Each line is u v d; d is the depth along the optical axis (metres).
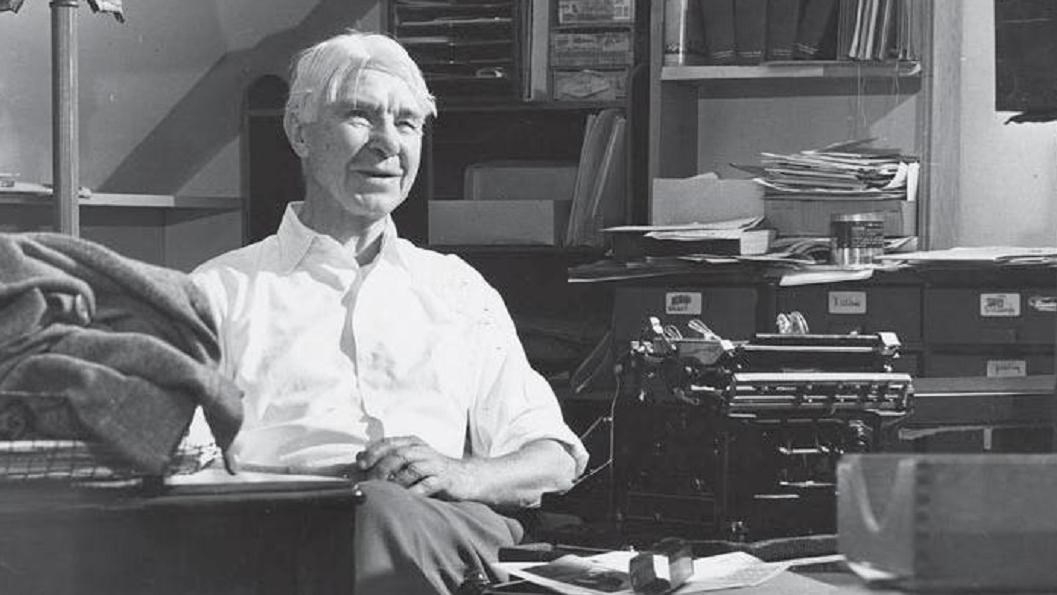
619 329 4.80
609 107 5.31
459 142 5.70
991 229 5.25
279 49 6.10
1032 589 1.09
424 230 5.61
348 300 3.35
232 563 1.97
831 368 2.77
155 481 1.95
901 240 4.77
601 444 4.36
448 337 3.37
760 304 4.65
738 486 2.72
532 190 5.51
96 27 5.80
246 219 5.88
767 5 5.07
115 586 1.92
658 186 4.99
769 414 2.72
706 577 2.34
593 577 2.34
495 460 3.21
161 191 6.02
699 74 5.11
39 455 1.89
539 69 5.39
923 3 4.93
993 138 5.23
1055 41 3.55
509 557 2.67
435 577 2.88
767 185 4.88
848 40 4.97
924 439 3.09
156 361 1.92
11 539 1.89
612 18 5.31
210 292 3.35
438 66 5.44
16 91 5.46
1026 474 1.09
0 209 5.26
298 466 3.08
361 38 3.47
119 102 5.88
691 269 4.68
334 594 2.02
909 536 1.09
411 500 2.92
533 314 5.69
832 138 5.45
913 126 5.36
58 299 1.93
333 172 3.37
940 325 4.54
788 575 2.39
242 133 5.93
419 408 3.30
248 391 3.27
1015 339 4.49
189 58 6.08
